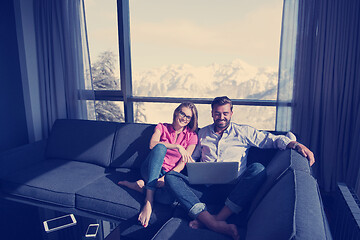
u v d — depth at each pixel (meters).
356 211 1.32
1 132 2.85
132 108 3.27
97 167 2.39
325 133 2.31
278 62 2.38
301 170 1.29
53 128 2.65
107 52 9.39
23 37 2.95
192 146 2.01
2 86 2.82
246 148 1.95
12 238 1.42
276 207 1.05
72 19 2.90
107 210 1.80
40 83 3.12
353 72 2.19
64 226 1.50
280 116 2.44
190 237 1.31
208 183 1.65
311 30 2.22
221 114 1.86
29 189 2.02
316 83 2.29
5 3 2.80
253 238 1.04
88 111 3.11
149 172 1.76
